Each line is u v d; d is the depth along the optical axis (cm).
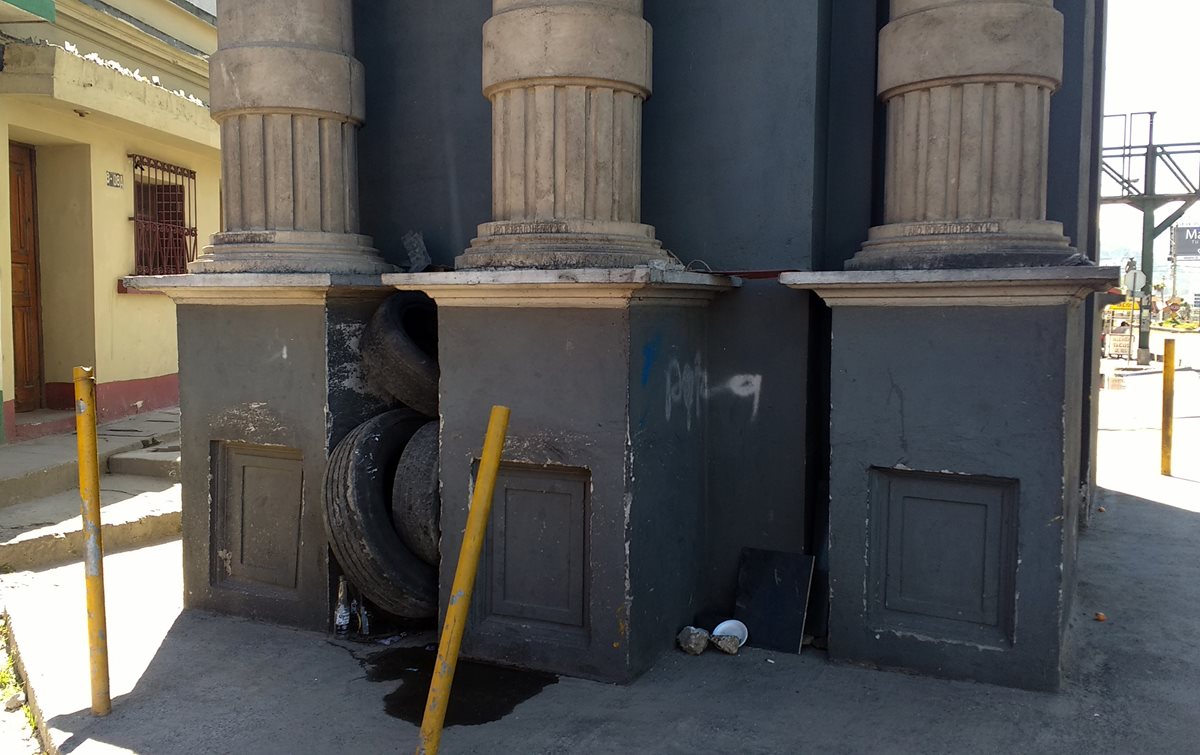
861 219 470
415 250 523
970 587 399
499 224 436
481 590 432
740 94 458
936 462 396
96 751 346
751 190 459
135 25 1017
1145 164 2370
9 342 841
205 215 1209
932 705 377
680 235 474
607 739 351
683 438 446
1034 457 380
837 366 411
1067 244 406
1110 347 2902
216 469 499
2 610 504
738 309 462
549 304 405
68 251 972
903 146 412
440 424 434
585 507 412
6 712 411
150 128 981
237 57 475
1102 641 444
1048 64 392
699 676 410
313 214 486
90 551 371
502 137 439
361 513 441
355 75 499
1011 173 393
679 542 446
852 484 412
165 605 514
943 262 392
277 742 353
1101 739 348
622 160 435
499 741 350
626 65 427
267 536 489
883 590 415
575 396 404
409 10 523
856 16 465
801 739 351
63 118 915
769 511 462
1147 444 1076
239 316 483
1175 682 397
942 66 392
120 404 1022
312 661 432
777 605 449
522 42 421
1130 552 602
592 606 406
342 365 471
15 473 696
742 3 455
